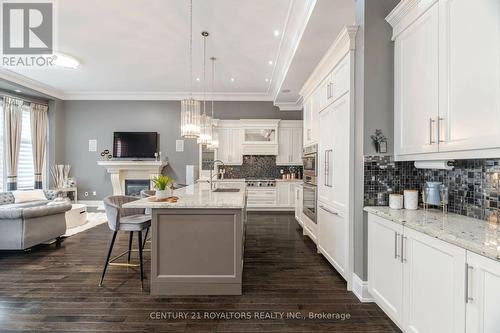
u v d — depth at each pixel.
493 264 1.23
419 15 2.11
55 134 7.40
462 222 1.87
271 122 7.28
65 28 4.01
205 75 6.03
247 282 2.93
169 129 7.68
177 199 2.85
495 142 1.49
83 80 6.46
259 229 5.27
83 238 4.58
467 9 1.66
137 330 2.09
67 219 5.19
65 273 3.14
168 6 3.45
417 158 2.20
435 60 1.94
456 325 1.44
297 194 5.55
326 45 3.85
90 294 2.64
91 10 3.54
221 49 4.68
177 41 4.40
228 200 2.80
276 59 5.09
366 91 2.52
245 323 2.18
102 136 7.71
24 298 2.56
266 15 3.62
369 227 2.47
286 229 5.27
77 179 7.71
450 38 1.80
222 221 2.65
